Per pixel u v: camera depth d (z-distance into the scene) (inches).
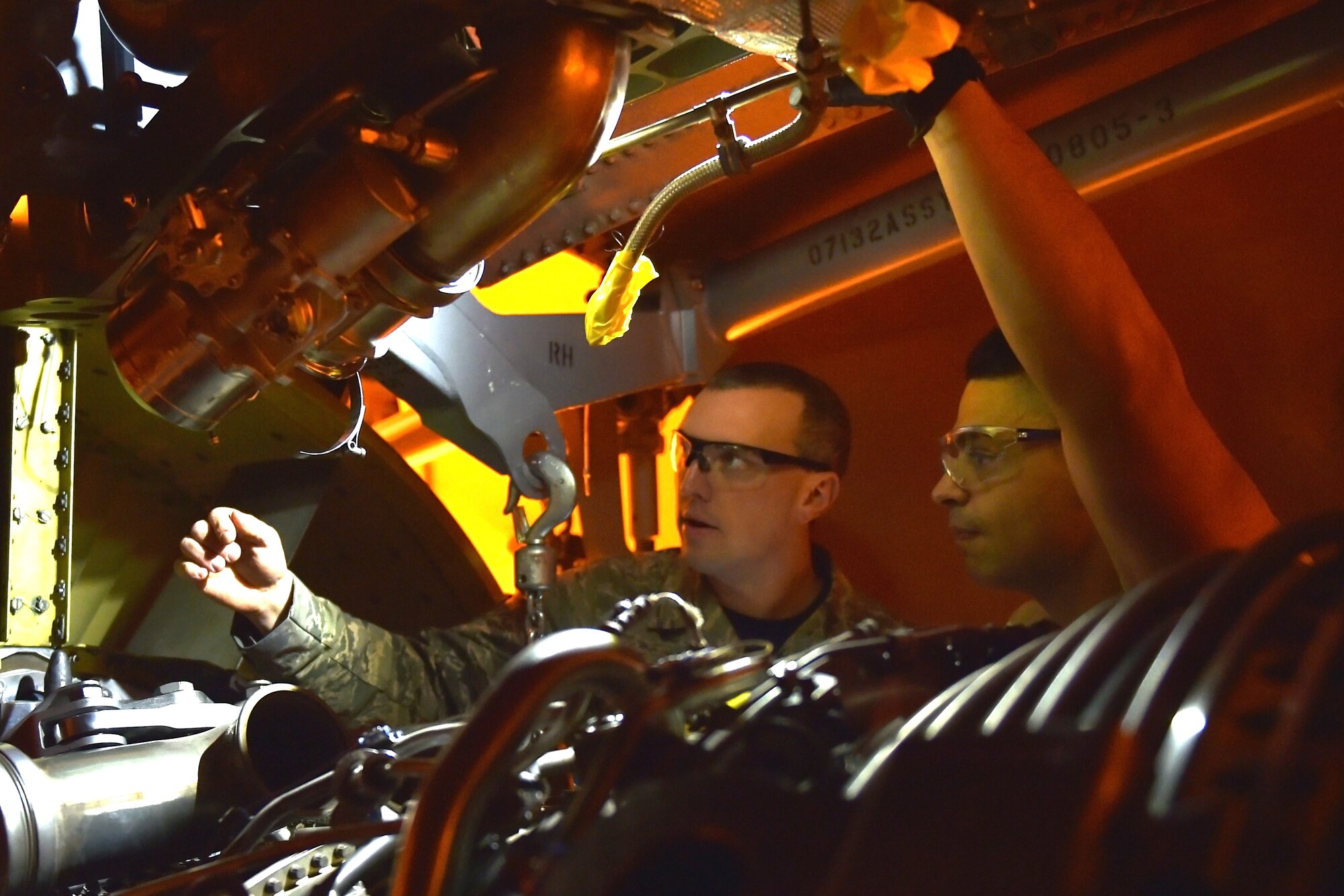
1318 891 17.4
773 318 101.8
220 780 48.0
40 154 64.7
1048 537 61.4
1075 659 21.9
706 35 65.1
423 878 22.6
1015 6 52.1
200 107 60.3
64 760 45.3
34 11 64.3
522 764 30.0
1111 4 55.8
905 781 19.5
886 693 29.6
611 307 58.4
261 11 57.4
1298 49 74.9
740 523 78.9
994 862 18.0
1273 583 21.5
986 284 45.1
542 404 86.2
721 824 20.7
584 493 110.1
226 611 96.0
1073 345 43.8
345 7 54.3
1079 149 84.8
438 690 82.6
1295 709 18.3
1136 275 93.4
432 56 56.1
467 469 119.6
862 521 107.1
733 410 79.4
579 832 23.5
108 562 94.4
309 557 104.9
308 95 56.7
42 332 75.6
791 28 50.2
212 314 56.9
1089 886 17.0
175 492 96.7
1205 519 45.6
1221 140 80.0
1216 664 19.5
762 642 30.4
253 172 56.1
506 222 55.7
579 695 30.1
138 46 63.2
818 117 50.0
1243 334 88.7
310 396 88.1
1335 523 24.1
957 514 63.6
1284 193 86.2
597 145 54.2
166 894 33.4
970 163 43.4
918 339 103.6
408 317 61.1
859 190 100.7
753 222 105.1
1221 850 17.2
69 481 76.5
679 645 59.6
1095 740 18.9
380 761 34.4
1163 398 44.9
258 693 49.4
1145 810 18.2
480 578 104.1
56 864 42.1
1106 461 45.5
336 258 55.5
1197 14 83.6
